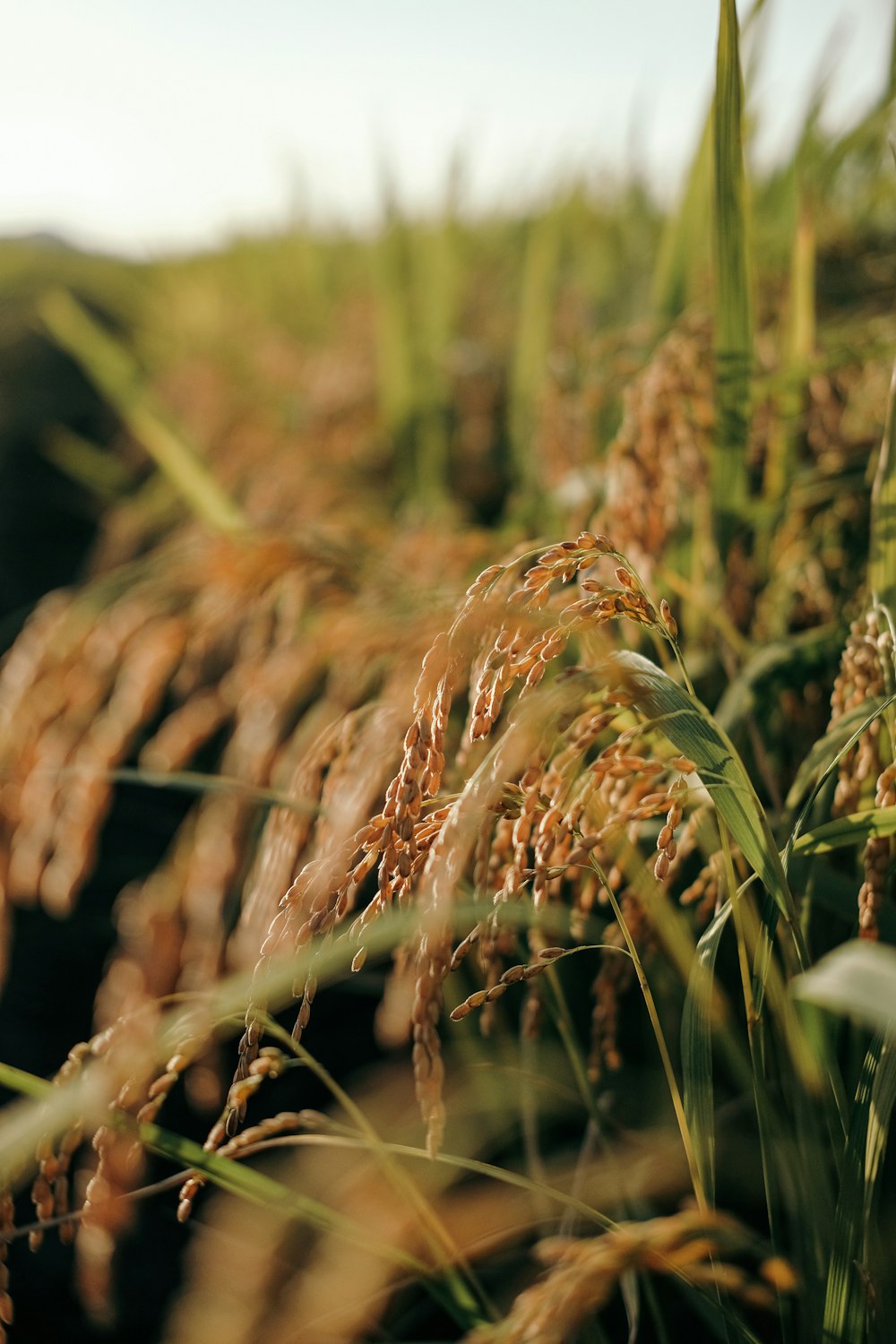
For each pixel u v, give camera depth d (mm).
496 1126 842
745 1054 709
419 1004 449
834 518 793
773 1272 503
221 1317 762
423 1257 698
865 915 505
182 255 4305
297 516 1499
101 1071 499
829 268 1159
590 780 487
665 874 471
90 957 1367
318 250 2926
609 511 716
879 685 547
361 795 591
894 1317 533
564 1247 502
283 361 2600
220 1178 528
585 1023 862
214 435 2410
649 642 710
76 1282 955
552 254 1527
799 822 507
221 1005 518
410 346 1687
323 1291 697
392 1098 956
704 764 481
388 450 1744
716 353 732
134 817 1577
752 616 802
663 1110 767
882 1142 488
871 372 861
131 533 2008
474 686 484
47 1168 514
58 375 3916
